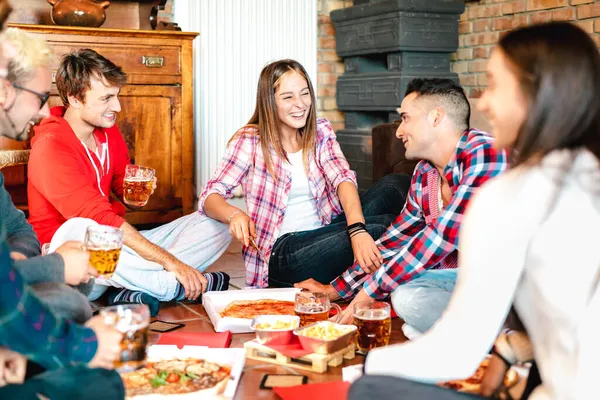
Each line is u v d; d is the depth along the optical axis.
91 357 1.28
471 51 5.29
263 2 5.19
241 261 3.72
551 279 1.08
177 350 1.96
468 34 5.30
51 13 4.00
